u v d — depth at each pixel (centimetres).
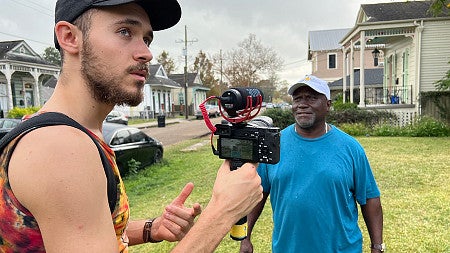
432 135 1277
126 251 100
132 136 782
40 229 73
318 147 214
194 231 90
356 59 3403
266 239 401
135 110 3164
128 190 641
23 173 72
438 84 1438
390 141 1133
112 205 88
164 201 557
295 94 221
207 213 94
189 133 1850
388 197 527
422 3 1778
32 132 76
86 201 73
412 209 473
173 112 3725
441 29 1520
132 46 93
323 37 3644
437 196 523
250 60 4506
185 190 139
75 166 74
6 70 2311
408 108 1491
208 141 1398
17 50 2511
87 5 88
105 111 98
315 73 3619
